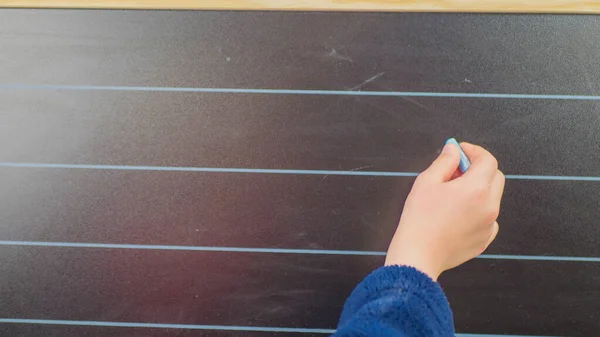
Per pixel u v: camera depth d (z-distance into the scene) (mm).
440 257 524
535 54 735
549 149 749
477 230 557
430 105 746
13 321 803
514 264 774
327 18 738
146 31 750
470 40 735
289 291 788
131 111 767
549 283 774
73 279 796
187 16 746
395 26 736
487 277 780
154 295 796
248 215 777
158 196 779
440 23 734
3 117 771
